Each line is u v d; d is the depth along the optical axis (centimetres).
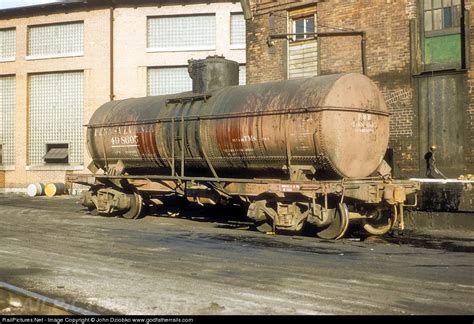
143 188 1350
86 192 1509
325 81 1022
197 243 933
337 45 1379
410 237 1019
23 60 2584
